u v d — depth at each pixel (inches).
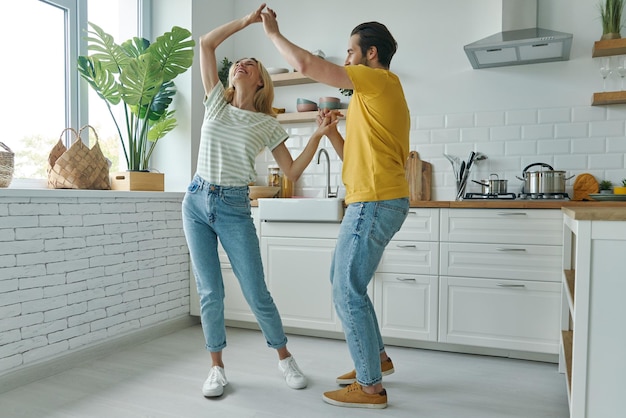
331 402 82.4
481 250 106.6
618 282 54.5
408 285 112.4
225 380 89.2
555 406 82.4
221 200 83.4
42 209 95.0
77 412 79.7
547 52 117.8
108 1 130.0
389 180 76.2
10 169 94.6
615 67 119.6
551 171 116.5
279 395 86.4
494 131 129.6
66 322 100.2
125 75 114.3
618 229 54.2
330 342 118.8
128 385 91.5
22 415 78.6
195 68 139.6
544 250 102.1
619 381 54.7
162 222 128.0
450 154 133.5
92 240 106.5
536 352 105.6
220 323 88.9
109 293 110.9
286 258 122.6
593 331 55.4
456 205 107.9
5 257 88.0
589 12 121.7
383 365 92.5
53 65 115.7
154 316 124.8
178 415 78.5
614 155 120.0
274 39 76.1
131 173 121.3
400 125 77.1
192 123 138.6
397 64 138.6
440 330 110.0
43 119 113.3
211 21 146.7
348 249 77.1
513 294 104.6
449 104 133.6
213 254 87.1
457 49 132.8
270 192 133.3
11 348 89.4
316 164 147.0
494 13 129.0
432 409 80.8
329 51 146.8
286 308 122.9
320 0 147.7
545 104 125.5
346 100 145.8
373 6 141.4
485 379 94.8
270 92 90.4
